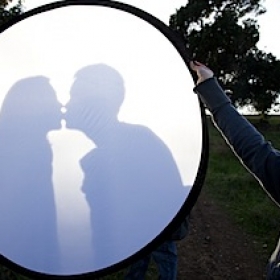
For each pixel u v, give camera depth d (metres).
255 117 23.36
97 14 2.05
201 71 1.55
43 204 2.02
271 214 7.17
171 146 1.98
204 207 7.93
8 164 2.04
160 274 3.36
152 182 1.99
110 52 2.05
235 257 5.50
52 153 2.04
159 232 1.97
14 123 2.06
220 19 22.56
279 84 22.66
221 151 13.54
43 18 2.07
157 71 2.01
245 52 22.89
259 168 1.34
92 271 1.98
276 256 1.45
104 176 2.01
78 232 2.00
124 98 2.02
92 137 2.03
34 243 2.01
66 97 2.06
